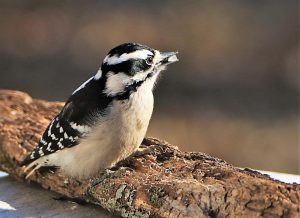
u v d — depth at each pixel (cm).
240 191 592
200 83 1791
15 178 794
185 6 2230
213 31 2073
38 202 737
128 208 655
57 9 2195
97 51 1958
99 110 724
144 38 2034
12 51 1959
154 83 754
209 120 1634
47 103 902
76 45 1995
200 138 1558
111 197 673
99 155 729
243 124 1616
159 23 2125
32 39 2031
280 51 1948
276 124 1619
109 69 734
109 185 678
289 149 1517
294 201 576
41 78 1830
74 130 728
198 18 2145
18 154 784
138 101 727
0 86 1800
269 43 1995
